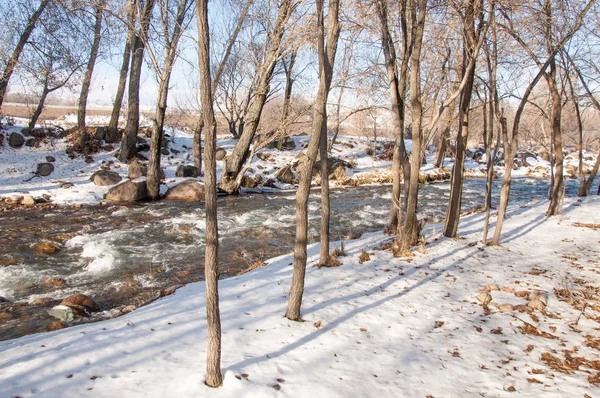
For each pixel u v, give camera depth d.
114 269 9.07
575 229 12.59
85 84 21.52
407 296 7.04
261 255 10.20
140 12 16.80
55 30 18.06
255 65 19.70
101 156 21.91
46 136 22.30
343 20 9.26
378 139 36.97
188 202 17.66
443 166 30.11
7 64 16.89
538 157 36.28
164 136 25.98
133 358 4.49
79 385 3.92
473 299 7.00
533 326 6.00
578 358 5.14
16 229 11.97
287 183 23.47
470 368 4.86
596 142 44.91
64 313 6.55
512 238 11.45
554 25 10.57
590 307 6.73
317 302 6.59
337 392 4.19
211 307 3.99
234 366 4.46
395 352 5.16
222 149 25.31
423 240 10.25
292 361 4.71
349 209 17.02
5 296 7.50
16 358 4.38
